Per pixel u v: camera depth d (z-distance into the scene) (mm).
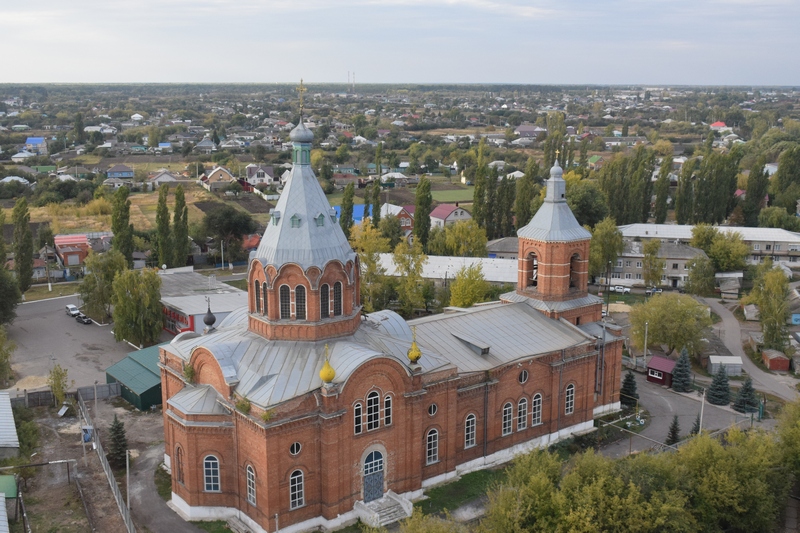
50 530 58500
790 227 181500
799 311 119625
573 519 51469
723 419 84500
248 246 170750
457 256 142625
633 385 87688
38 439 75562
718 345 114375
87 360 102125
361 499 59406
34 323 120062
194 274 137750
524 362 71000
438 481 65750
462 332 73250
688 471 61125
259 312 61969
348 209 156625
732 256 149625
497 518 53250
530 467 57094
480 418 68625
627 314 126375
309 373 57375
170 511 61125
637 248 150750
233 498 59438
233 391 57219
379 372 58312
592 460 56844
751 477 60844
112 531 58344
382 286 121562
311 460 56812
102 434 76750
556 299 80375
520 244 82625
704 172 186125
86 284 118312
